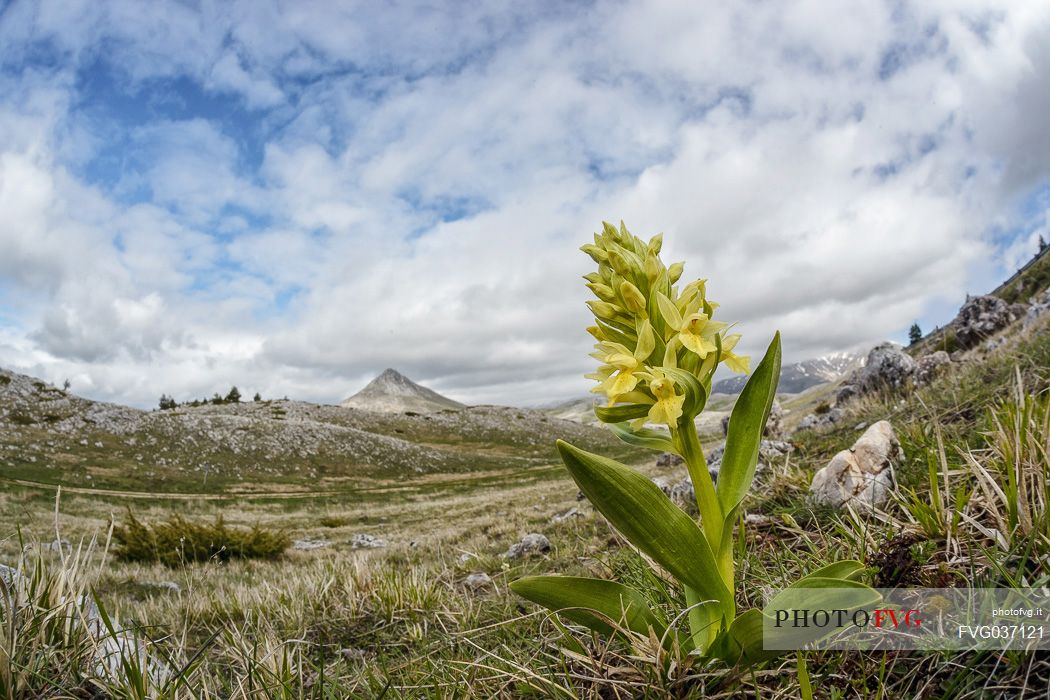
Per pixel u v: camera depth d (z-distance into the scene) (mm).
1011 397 4570
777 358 2387
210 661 3834
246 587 9031
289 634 5164
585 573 5059
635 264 2451
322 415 119438
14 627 2432
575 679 2590
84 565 3125
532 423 136125
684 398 2252
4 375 68938
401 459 85500
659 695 2232
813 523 4227
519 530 13562
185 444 67500
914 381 12383
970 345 18328
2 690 2254
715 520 2385
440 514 35188
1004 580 2357
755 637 2062
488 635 3695
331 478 71688
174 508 43875
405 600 5477
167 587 10547
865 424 9406
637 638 2398
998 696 1852
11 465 48844
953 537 2793
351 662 4199
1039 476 2732
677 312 2344
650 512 2160
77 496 42688
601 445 123438
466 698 2539
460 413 137000
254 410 117750
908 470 4238
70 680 2502
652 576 3178
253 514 44875
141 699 2340
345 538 27953
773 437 14102
